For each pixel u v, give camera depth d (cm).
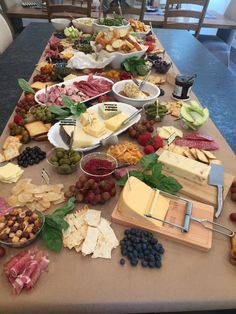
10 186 77
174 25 269
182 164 80
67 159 81
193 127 105
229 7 332
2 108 126
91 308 53
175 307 55
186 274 59
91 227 66
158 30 233
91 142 90
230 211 74
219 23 303
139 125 100
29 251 60
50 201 71
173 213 70
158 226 66
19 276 54
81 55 148
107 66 153
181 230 66
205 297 56
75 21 201
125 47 147
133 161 85
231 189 79
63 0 313
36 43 196
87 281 56
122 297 54
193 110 109
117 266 59
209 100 146
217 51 322
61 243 61
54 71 138
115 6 256
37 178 80
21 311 52
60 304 53
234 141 119
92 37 179
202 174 77
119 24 175
